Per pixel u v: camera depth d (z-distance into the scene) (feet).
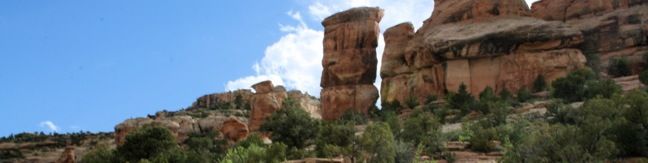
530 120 165.07
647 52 243.81
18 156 345.10
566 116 151.43
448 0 286.05
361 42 303.07
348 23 305.94
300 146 181.78
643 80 205.87
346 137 132.26
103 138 377.91
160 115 378.53
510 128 144.97
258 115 276.41
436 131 145.48
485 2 271.08
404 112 249.55
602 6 270.67
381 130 121.70
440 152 135.13
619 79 227.40
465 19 274.36
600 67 250.78
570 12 276.41
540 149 99.04
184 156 171.53
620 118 111.55
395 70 292.81
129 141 192.75
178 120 306.35
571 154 94.84
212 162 175.94
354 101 291.17
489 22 264.11
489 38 252.62
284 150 136.87
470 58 257.34
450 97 231.09
